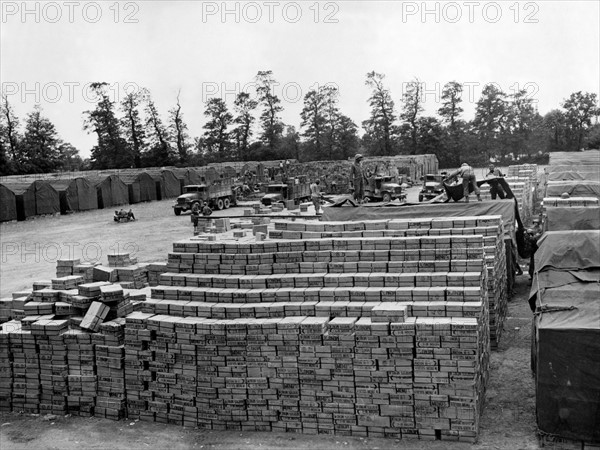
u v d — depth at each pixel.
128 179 63.88
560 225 19.28
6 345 13.50
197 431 12.16
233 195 54.44
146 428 12.41
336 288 12.64
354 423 11.46
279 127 110.94
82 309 13.76
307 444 11.27
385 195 49.59
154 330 12.59
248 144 111.25
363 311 11.91
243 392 11.99
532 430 11.27
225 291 13.03
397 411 11.19
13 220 49.28
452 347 10.83
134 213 53.28
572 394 10.46
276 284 13.10
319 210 35.16
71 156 147.12
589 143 104.38
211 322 12.17
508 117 106.50
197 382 12.23
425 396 11.02
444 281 12.19
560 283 12.47
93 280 17.41
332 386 11.52
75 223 46.81
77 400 13.16
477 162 107.25
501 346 16.00
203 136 111.50
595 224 19.05
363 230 15.60
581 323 10.66
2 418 13.26
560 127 111.62
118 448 11.55
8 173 88.56
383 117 108.75
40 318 13.86
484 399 12.55
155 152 102.81
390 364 11.16
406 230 15.16
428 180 52.72
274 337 11.74
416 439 11.18
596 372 10.31
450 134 107.00
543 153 108.12
